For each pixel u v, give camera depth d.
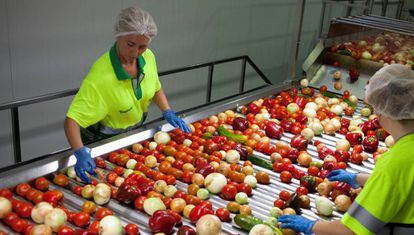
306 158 3.09
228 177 2.80
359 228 1.75
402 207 1.73
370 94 1.86
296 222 2.13
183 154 2.94
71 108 2.71
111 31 5.16
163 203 2.39
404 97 1.76
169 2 5.71
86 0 4.80
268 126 3.54
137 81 2.94
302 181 2.79
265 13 7.49
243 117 3.88
